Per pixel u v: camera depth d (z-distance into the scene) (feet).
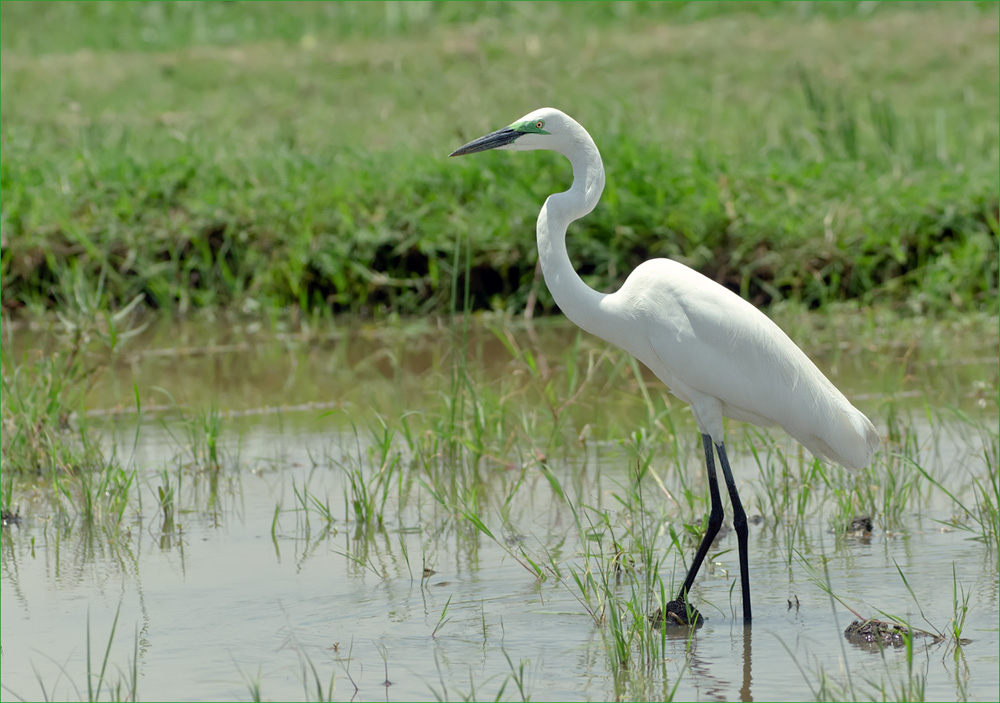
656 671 22.20
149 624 24.84
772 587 26.35
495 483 33.40
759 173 58.59
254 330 52.60
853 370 44.06
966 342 47.73
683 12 101.60
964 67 83.20
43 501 32.83
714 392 26.11
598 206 54.75
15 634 24.40
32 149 66.33
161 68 89.04
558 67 87.40
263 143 69.05
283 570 27.73
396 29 99.40
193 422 37.22
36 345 48.78
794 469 34.22
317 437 37.88
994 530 28.17
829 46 89.30
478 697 21.21
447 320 53.16
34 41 100.01
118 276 54.65
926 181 58.59
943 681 21.26
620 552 25.82
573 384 38.68
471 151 27.53
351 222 55.26
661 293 26.35
